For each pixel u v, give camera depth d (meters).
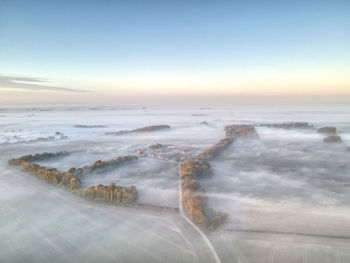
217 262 46.31
